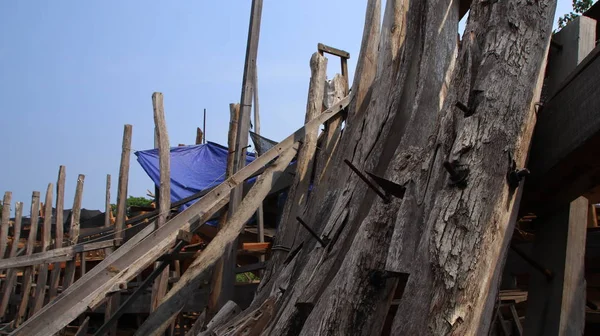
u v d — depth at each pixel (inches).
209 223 348.5
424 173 114.0
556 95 109.1
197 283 224.5
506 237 96.9
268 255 295.7
